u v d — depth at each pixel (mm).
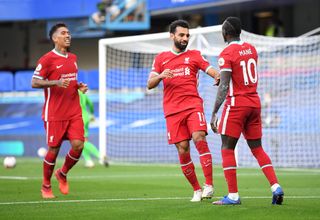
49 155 29203
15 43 93562
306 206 24406
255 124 25094
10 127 73062
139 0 73188
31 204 26688
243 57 24547
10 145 70250
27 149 69125
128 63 67375
